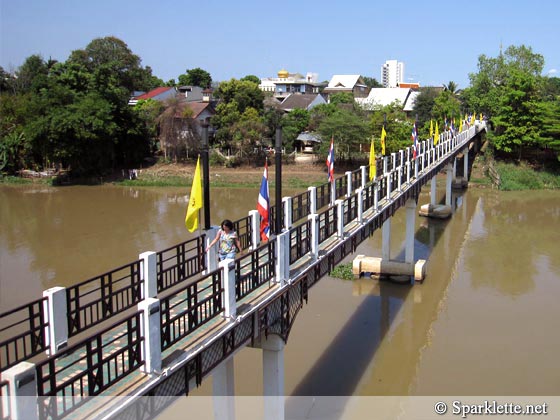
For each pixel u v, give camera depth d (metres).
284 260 12.40
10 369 6.41
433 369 18.52
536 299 24.83
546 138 58.25
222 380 11.98
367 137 61.78
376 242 35.16
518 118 60.03
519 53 75.25
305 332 21.58
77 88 65.94
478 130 61.22
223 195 54.84
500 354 19.48
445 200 48.00
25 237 36.50
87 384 8.27
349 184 19.53
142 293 11.44
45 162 66.25
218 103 80.56
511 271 29.06
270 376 12.40
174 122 67.56
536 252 32.78
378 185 20.38
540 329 21.50
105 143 63.16
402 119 68.94
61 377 8.77
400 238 36.22
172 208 47.12
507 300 24.83
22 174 64.75
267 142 68.38
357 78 117.31
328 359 19.33
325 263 15.13
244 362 19.06
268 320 11.74
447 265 30.36
